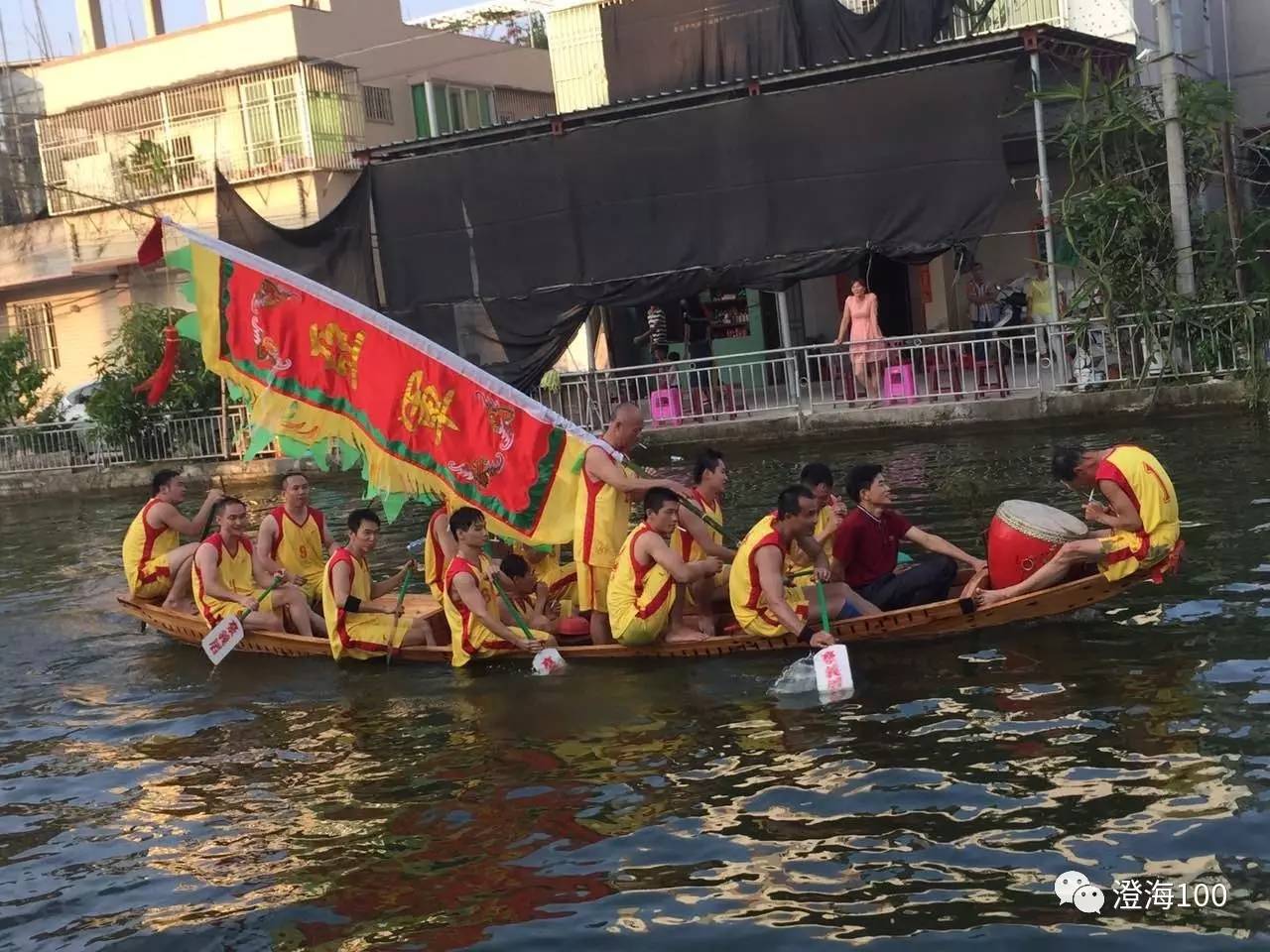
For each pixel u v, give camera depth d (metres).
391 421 9.32
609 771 6.59
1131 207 15.71
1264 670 6.91
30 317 27.16
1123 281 15.90
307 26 23.39
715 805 6.01
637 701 7.63
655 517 8.16
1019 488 12.24
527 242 18.66
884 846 5.41
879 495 8.38
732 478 14.92
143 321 21.05
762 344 21.11
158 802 6.81
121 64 24.91
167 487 10.44
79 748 7.82
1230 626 7.70
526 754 6.96
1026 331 17.22
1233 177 16.09
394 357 9.28
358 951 5.02
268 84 23.36
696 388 18.61
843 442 16.77
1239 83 21.55
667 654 8.41
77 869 6.03
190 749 7.63
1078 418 15.80
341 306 9.35
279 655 9.55
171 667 9.51
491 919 5.16
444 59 25.62
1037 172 19.17
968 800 5.75
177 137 24.28
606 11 20.42
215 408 20.33
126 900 5.64
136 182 24.61
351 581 9.15
